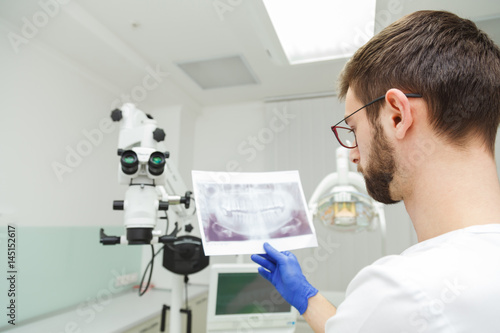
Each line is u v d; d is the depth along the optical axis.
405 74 0.45
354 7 1.42
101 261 2.37
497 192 0.40
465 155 0.41
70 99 2.25
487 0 1.63
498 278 0.32
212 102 3.25
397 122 0.45
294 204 0.88
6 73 1.83
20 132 1.90
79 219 2.26
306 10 1.46
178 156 3.01
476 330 0.30
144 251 2.83
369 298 0.36
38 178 1.99
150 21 1.95
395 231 2.47
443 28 0.46
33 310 1.86
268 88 2.88
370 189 0.52
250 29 2.01
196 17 1.91
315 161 2.86
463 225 0.38
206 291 2.69
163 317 1.62
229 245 0.75
